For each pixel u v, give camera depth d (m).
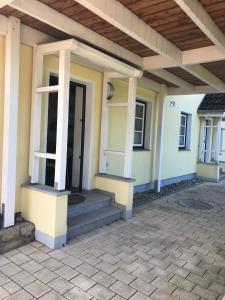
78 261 3.02
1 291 2.42
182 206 5.67
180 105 8.23
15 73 3.15
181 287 2.62
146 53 4.30
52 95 4.52
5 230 3.15
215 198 6.61
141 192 6.68
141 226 4.30
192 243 3.72
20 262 2.93
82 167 4.91
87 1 2.40
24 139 3.60
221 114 8.98
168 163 7.92
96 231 3.97
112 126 5.44
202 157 9.77
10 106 3.14
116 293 2.47
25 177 3.66
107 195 4.77
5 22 3.06
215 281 2.76
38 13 2.78
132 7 2.79
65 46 3.23
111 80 5.23
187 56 4.07
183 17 2.98
